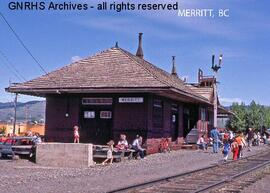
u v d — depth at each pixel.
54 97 33.34
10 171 22.27
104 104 32.09
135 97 31.36
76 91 31.30
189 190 14.40
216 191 14.49
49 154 26.62
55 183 16.61
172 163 25.59
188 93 34.06
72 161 26.12
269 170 22.19
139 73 31.67
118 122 31.61
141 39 43.16
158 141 33.41
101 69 33.28
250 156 31.67
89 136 32.31
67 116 32.88
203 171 20.67
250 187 15.83
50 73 33.91
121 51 35.03
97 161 27.78
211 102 44.62
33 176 19.27
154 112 32.59
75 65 34.53
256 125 101.81
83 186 15.84
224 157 27.89
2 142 31.33
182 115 40.56
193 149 38.81
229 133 35.09
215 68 41.91
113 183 16.75
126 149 28.34
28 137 32.62
